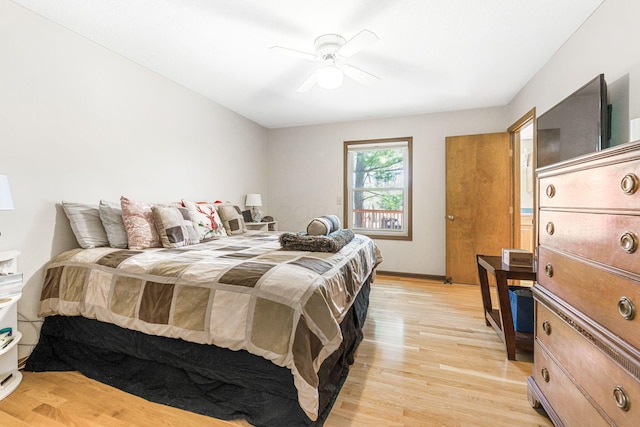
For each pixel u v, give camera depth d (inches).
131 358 66.9
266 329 51.4
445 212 156.3
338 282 64.7
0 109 69.3
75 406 58.6
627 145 33.3
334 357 62.4
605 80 70.6
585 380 41.1
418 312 111.4
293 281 54.4
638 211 31.9
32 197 75.5
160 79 112.7
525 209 190.7
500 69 108.1
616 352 34.7
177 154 120.9
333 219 95.9
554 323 50.4
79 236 80.4
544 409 54.0
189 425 53.7
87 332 69.7
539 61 102.0
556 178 50.4
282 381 52.2
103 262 70.4
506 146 143.9
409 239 165.6
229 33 85.0
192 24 80.7
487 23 80.1
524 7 73.4
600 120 68.2
